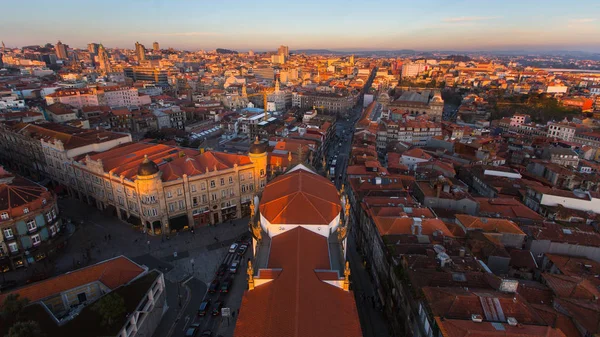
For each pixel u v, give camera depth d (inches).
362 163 5359.3
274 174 4456.2
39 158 5378.9
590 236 3181.6
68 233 3951.8
